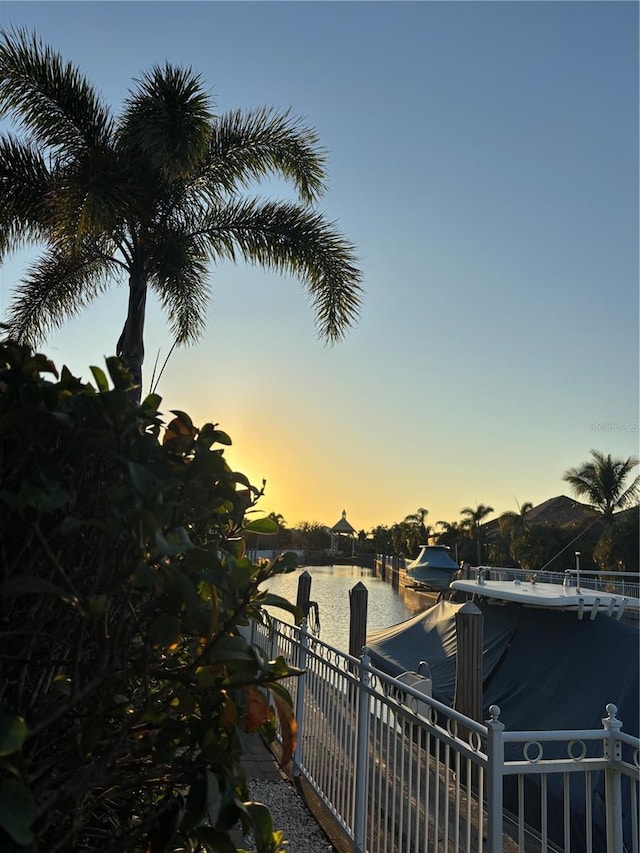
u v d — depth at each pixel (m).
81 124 8.10
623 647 10.27
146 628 1.47
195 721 1.50
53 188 7.68
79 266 9.12
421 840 4.04
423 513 70.81
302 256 9.15
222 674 1.51
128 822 1.61
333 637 22.38
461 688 9.32
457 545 56.25
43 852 1.30
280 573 1.56
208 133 7.45
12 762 1.08
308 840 4.47
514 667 11.49
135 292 8.48
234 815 1.38
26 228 8.66
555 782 7.71
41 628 1.39
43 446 1.36
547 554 41.03
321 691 5.44
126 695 1.69
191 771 1.43
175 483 1.35
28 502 1.15
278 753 6.21
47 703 1.37
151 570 1.20
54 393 1.33
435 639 13.91
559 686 10.27
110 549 1.35
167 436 1.66
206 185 9.05
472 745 3.21
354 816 4.27
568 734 3.12
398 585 48.12
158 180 8.13
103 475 1.46
